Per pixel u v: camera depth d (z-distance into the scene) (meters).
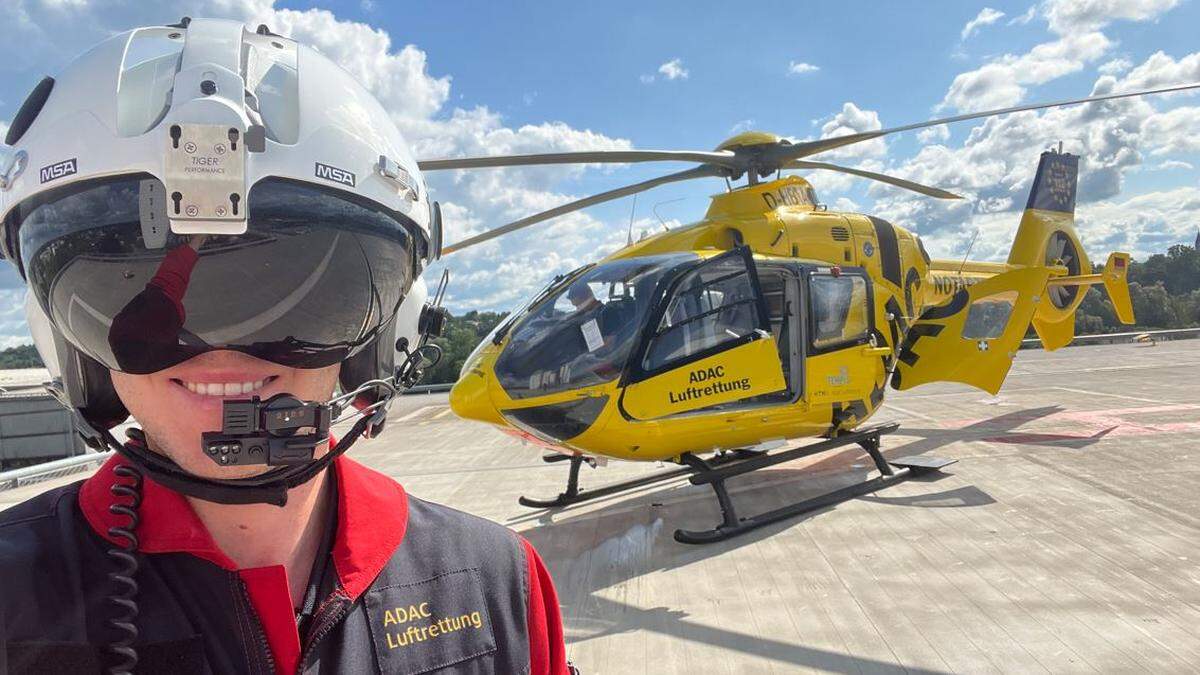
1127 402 12.18
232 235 0.88
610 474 8.58
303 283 0.94
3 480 9.36
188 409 0.90
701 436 6.03
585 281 5.88
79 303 0.89
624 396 5.57
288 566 1.04
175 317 0.87
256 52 1.01
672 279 5.70
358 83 1.16
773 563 5.14
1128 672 3.35
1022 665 3.46
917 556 5.09
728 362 5.85
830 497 6.51
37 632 0.84
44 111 0.97
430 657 1.06
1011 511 6.05
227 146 0.84
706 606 4.43
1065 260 12.15
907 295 7.75
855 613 4.17
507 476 8.98
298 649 0.96
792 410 6.48
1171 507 5.98
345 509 1.10
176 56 0.98
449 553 1.17
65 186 0.88
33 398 12.41
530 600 1.24
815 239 7.05
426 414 18.56
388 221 1.06
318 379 1.04
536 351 5.64
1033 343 31.81
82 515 0.97
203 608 0.93
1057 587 4.39
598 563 5.42
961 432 10.01
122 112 0.91
